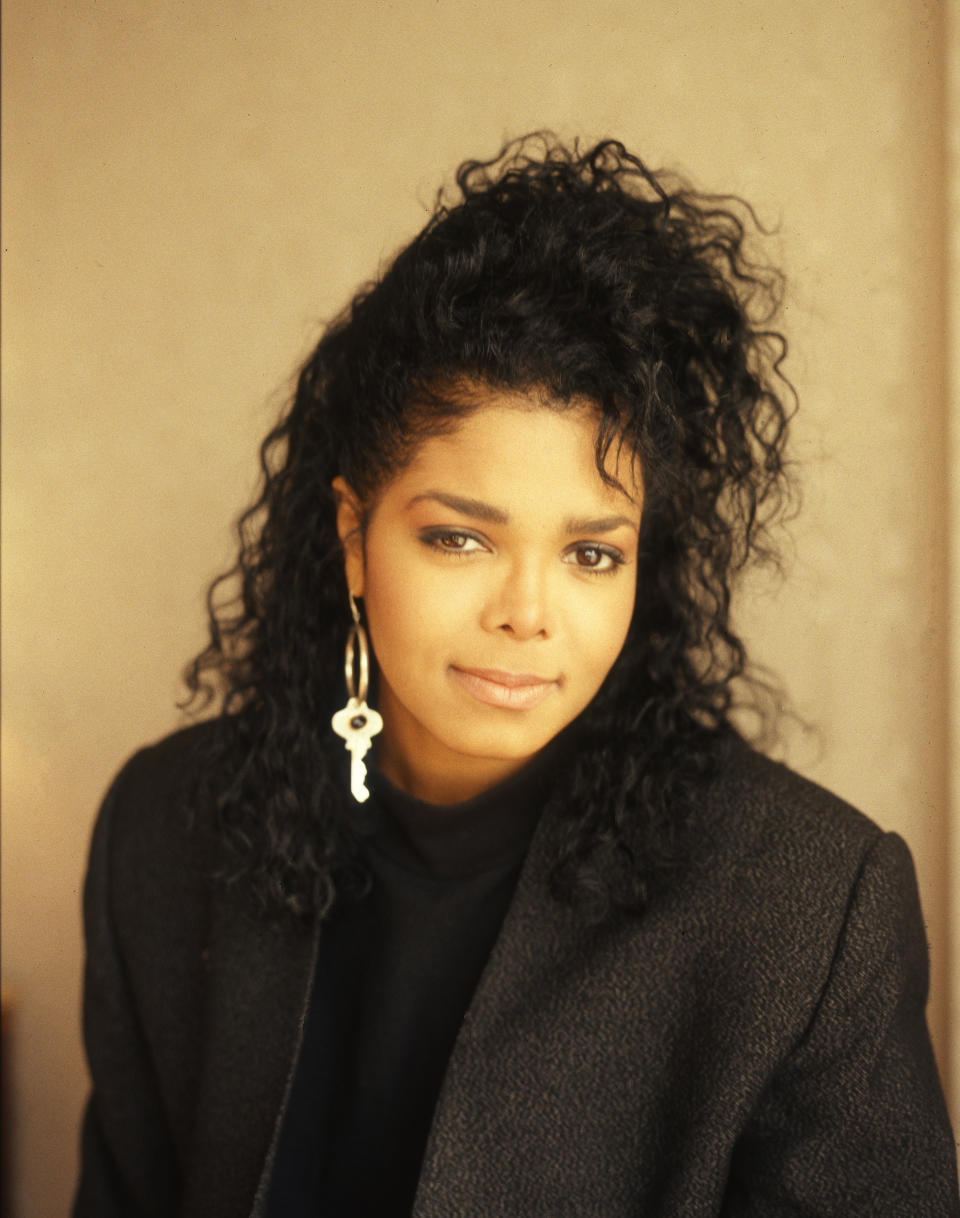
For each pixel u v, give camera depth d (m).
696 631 0.90
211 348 1.30
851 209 1.05
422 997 0.88
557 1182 0.80
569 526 0.72
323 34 1.23
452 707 0.75
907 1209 0.77
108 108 1.32
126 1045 1.03
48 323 1.37
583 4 1.13
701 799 0.85
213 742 0.98
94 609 1.39
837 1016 0.77
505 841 0.86
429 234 0.80
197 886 1.00
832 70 1.05
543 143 1.07
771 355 0.97
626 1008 0.81
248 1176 0.89
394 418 0.75
